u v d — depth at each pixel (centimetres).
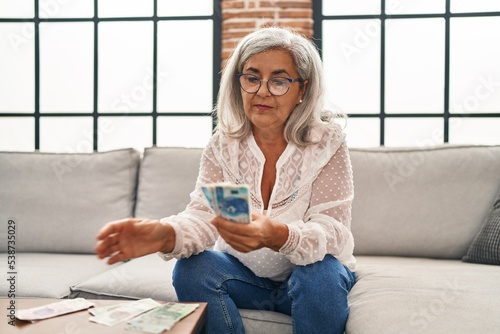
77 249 235
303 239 134
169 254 137
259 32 155
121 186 245
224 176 162
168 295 161
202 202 152
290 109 154
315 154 156
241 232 118
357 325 128
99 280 171
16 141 326
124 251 122
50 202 239
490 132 297
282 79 149
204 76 317
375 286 151
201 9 316
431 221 214
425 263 199
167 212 235
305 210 155
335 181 154
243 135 162
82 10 321
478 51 296
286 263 152
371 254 219
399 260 206
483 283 150
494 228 196
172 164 244
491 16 294
